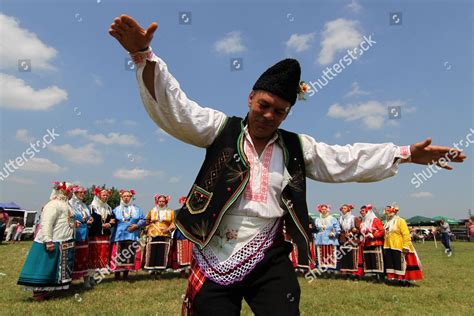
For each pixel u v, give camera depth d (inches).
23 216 1003.3
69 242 250.2
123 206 335.9
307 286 312.7
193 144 74.5
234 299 71.4
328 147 81.3
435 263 506.6
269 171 75.2
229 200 70.3
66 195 256.4
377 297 255.1
